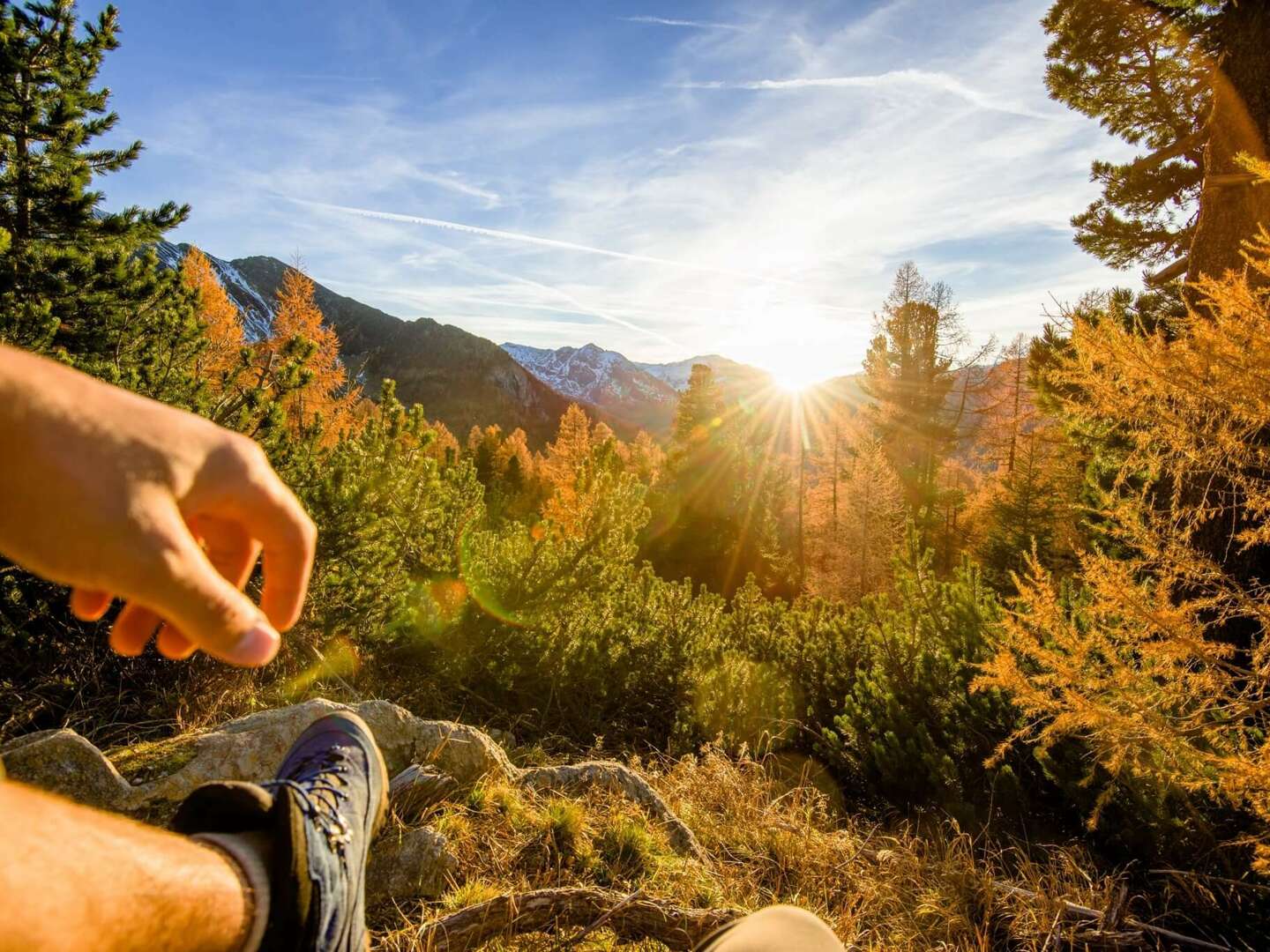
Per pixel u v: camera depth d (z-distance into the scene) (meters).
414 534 6.93
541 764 4.95
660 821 3.33
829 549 31.66
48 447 0.36
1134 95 11.33
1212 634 4.64
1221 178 6.14
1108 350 3.56
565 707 6.61
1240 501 4.43
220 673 4.50
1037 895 3.21
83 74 8.28
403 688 5.92
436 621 6.41
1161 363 3.32
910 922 2.94
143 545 0.36
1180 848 3.51
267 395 5.49
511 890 2.48
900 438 45.78
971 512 32.66
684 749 6.04
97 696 3.99
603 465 7.59
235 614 0.39
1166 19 7.27
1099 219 13.73
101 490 0.36
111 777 2.55
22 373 0.37
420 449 7.35
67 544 0.36
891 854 3.41
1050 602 3.57
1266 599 3.20
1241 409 3.10
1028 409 32.78
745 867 3.18
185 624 0.38
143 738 3.83
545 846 2.73
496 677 6.30
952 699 5.42
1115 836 3.74
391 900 2.50
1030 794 4.54
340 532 5.37
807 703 6.75
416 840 2.66
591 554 7.11
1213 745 3.18
